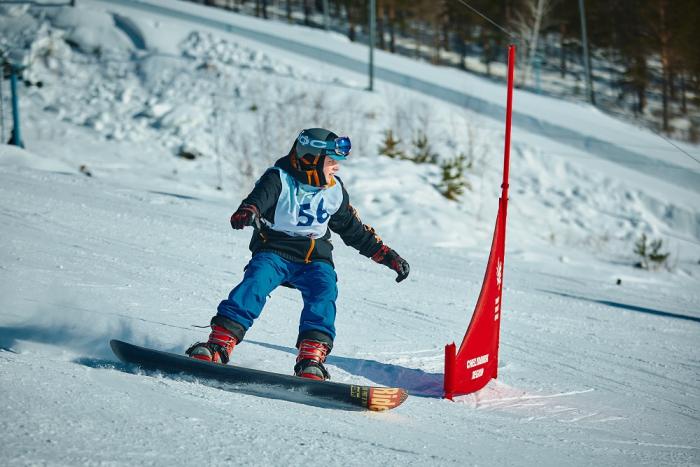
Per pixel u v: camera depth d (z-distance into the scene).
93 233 17.58
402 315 13.94
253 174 36.25
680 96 84.00
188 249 17.45
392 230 28.00
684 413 9.70
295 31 75.69
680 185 48.88
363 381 9.14
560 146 52.34
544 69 92.81
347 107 51.53
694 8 77.12
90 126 48.34
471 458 6.30
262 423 6.23
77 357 7.92
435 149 47.00
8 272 12.09
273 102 52.28
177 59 59.88
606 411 9.23
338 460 5.52
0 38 61.44
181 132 47.50
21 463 4.39
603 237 39.25
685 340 15.50
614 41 86.25
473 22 94.50
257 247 8.38
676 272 30.48
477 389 9.41
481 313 9.44
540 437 7.59
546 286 20.97
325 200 8.34
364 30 112.06
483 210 36.09
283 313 12.62
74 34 62.47
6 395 5.65
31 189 22.91
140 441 5.15
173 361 7.40
